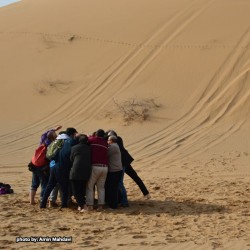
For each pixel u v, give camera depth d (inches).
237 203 1131.9
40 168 1110.4
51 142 1122.0
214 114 2476.6
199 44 3083.2
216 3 3565.5
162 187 1353.3
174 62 2950.3
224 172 1649.9
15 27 3725.4
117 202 1091.3
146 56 3043.8
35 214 1023.0
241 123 2364.7
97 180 1073.5
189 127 2349.9
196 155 1951.3
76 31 3481.8
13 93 2908.5
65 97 2790.4
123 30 3376.0
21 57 3294.8
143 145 2106.3
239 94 2600.9
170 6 3627.0
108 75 2925.7
